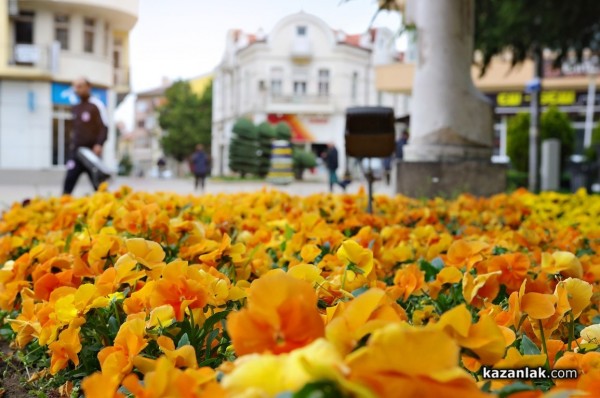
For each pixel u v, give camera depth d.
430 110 9.38
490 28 14.16
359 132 5.47
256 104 50.97
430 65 9.39
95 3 30.83
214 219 3.94
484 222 5.02
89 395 1.13
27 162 30.64
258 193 5.83
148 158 96.00
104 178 8.99
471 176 9.20
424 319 2.23
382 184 27.50
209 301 1.88
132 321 1.65
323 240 2.95
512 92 35.78
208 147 69.50
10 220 4.32
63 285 2.34
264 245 3.21
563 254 2.19
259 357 0.85
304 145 51.28
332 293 1.86
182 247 2.81
